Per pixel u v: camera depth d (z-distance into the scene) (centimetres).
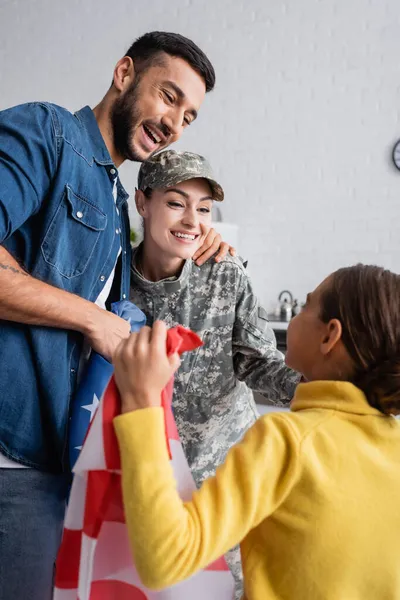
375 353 72
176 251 135
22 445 97
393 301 73
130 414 63
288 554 65
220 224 312
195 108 126
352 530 65
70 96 391
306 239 350
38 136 96
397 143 330
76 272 104
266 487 64
